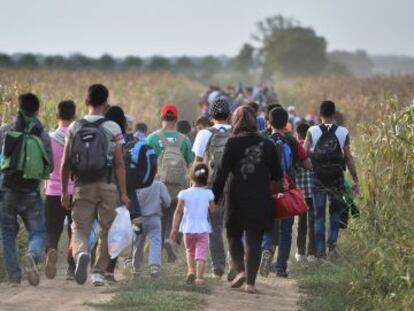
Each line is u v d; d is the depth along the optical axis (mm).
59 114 29625
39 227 27750
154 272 29812
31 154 26953
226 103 30500
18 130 27266
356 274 26609
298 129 37719
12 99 44594
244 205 27562
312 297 27406
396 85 96000
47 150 27422
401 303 23359
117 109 29234
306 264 33469
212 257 30984
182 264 33250
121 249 27203
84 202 26828
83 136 26391
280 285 29969
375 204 29625
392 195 28500
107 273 28719
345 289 27516
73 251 26688
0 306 24953
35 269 26844
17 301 25781
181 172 32750
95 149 26312
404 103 49812
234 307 25547
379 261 24906
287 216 28016
